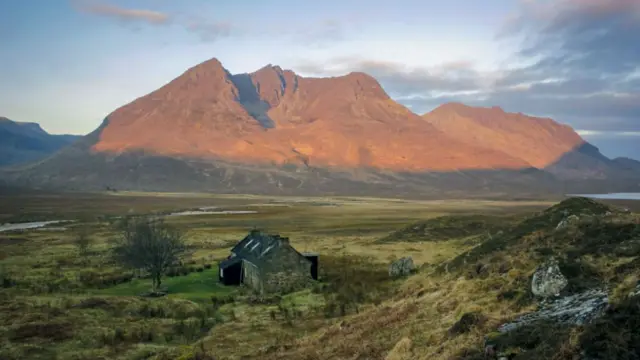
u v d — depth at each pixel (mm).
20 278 49969
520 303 17594
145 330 29438
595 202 37031
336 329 24547
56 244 80500
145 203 194750
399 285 36188
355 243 77000
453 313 19703
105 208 166125
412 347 16781
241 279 47906
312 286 43750
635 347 10734
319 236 90000
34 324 29297
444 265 33469
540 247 23766
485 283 22125
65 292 42375
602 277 16828
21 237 90188
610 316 12148
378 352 18109
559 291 16922
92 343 26750
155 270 44844
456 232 77688
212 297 40406
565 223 27203
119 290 44375
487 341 13883
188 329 29656
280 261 45188
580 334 11742
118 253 51000
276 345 24203
